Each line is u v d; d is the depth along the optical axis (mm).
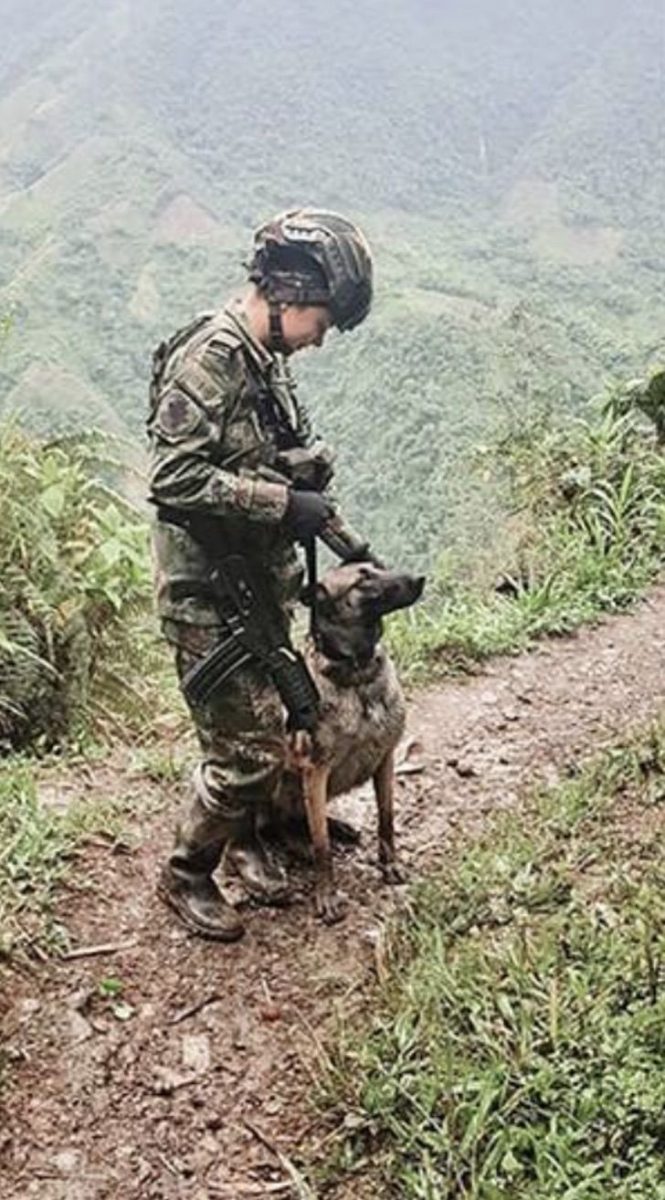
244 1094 3283
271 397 3266
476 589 7191
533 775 4859
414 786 4770
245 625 3361
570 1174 2820
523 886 3873
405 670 5855
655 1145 2867
